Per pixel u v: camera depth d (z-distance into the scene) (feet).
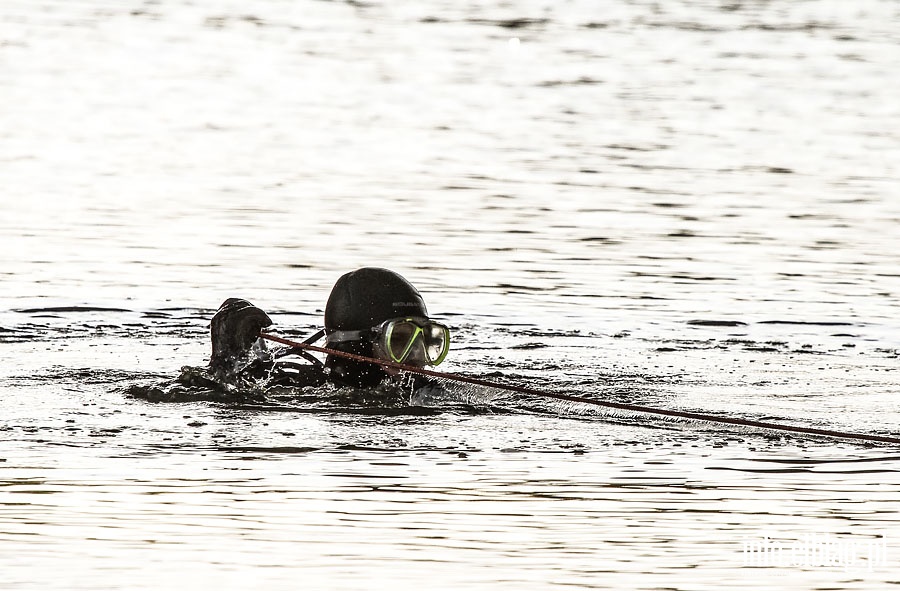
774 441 117.80
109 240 218.59
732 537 91.35
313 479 102.89
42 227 226.58
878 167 299.58
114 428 117.91
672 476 105.50
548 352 157.48
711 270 207.00
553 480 103.76
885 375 148.46
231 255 210.38
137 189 260.62
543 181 278.05
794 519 95.35
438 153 305.94
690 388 140.56
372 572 83.97
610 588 82.28
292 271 201.26
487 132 333.42
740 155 311.06
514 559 86.58
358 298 133.59
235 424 120.06
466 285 193.67
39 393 131.85
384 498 98.37
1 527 90.99
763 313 180.86
